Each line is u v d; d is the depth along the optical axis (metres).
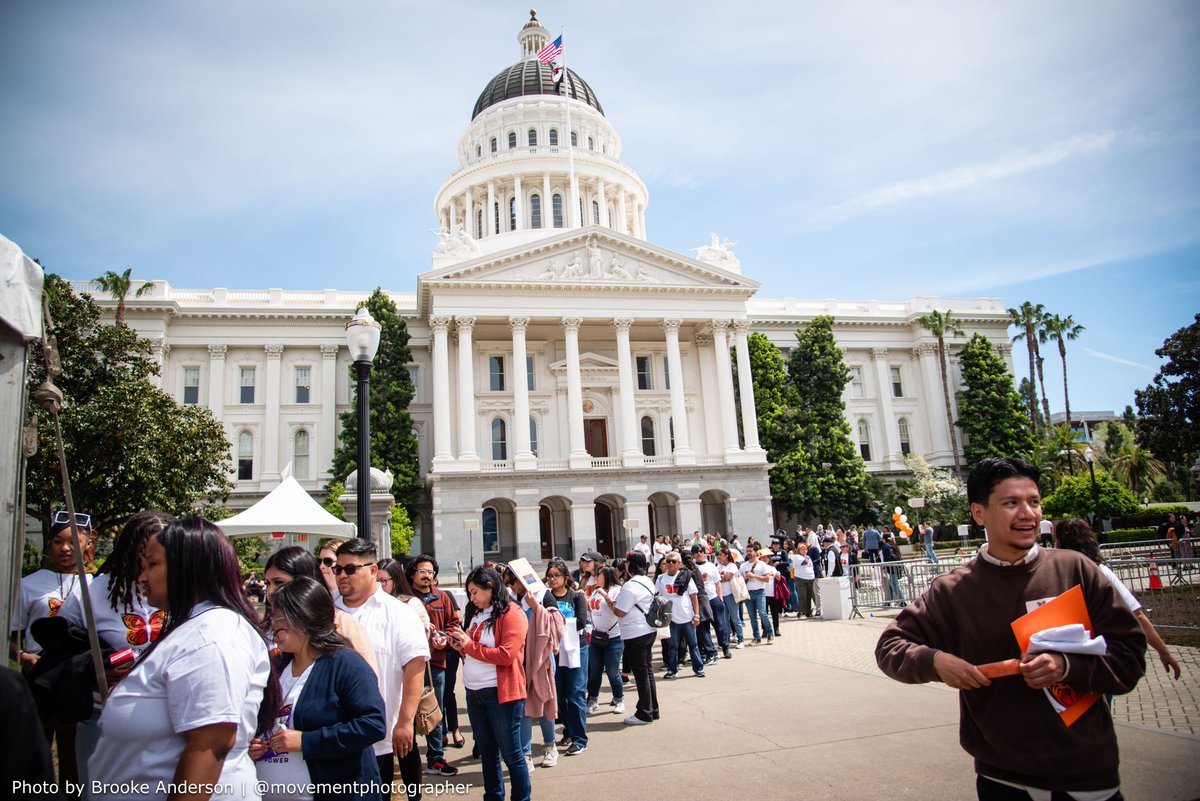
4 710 3.09
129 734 4.10
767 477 53.53
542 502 54.59
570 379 52.28
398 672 6.87
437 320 51.38
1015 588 4.46
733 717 11.91
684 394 57.56
